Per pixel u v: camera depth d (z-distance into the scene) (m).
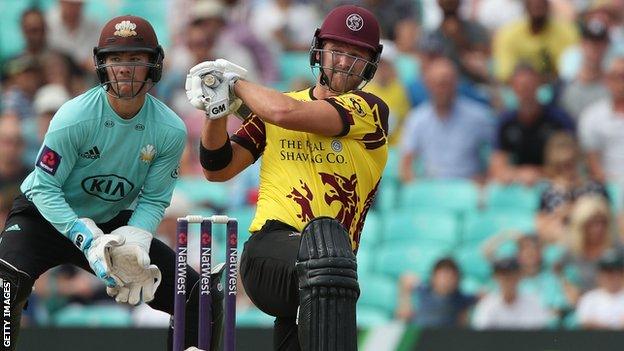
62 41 31.95
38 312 27.70
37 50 31.70
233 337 13.39
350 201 14.09
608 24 31.00
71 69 31.70
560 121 29.98
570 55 30.84
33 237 15.42
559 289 27.70
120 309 27.94
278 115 13.47
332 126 13.83
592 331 22.34
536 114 29.95
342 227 13.18
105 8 32.84
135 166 15.11
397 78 30.52
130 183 15.25
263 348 21.75
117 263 14.23
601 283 27.52
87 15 32.59
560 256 28.12
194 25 31.56
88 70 32.09
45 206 14.71
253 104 13.63
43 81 31.23
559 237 28.42
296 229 13.88
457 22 31.16
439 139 29.89
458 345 22.50
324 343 12.70
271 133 14.31
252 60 31.86
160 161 15.26
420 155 30.08
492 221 29.02
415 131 30.06
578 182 29.38
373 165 14.34
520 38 31.02
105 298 28.08
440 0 31.45
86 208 15.44
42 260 15.53
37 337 22.14
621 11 31.53
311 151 14.07
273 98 13.57
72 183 15.14
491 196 29.42
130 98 14.45
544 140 29.84
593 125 29.91
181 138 15.23
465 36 31.17
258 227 14.09
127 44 14.30
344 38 14.18
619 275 27.38
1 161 29.45
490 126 30.00
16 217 15.64
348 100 14.08
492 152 29.98
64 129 14.61
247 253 14.02
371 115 14.19
